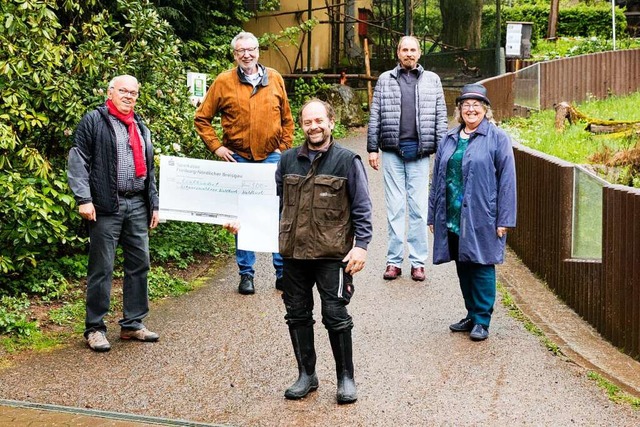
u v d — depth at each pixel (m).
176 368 5.94
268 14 20.08
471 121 6.64
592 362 6.11
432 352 6.28
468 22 25.12
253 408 5.29
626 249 6.38
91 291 6.29
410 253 8.20
